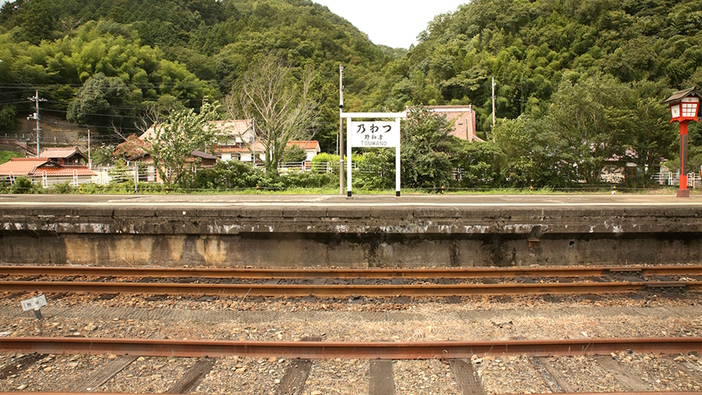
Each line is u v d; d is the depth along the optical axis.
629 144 24.44
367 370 4.27
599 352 4.60
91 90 59.66
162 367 4.37
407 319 5.64
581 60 58.88
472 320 5.55
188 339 4.95
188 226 8.60
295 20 102.19
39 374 4.25
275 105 25.52
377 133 13.21
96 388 3.97
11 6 88.25
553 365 4.36
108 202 11.59
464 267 8.58
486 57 61.88
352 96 67.38
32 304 5.51
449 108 42.66
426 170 21.61
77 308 6.07
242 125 40.50
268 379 4.12
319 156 30.11
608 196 15.05
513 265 8.70
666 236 8.85
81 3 100.62
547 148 23.02
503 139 23.39
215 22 108.44
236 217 8.53
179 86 65.31
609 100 25.00
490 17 73.12
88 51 66.50
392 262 8.63
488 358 4.47
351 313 5.85
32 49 63.88
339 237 8.61
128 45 71.44
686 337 4.75
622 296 6.51
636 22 66.25
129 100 62.03
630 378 4.12
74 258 9.07
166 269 7.64
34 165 33.16
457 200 12.03
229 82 69.31
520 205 9.71
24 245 9.16
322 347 4.55
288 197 14.08
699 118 35.16
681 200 12.37
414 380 4.09
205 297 6.53
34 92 61.56
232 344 4.57
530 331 5.24
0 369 4.33
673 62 51.44
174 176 23.31
